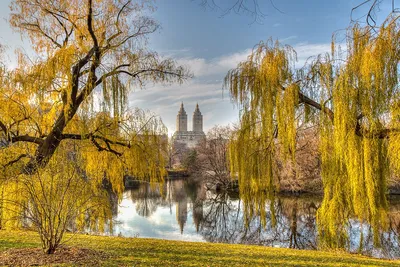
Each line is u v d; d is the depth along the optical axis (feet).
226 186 114.21
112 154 38.11
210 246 30.86
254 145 29.66
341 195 27.07
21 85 31.32
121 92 34.86
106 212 33.30
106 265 18.28
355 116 24.29
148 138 38.01
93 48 34.94
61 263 17.97
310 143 53.36
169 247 28.04
